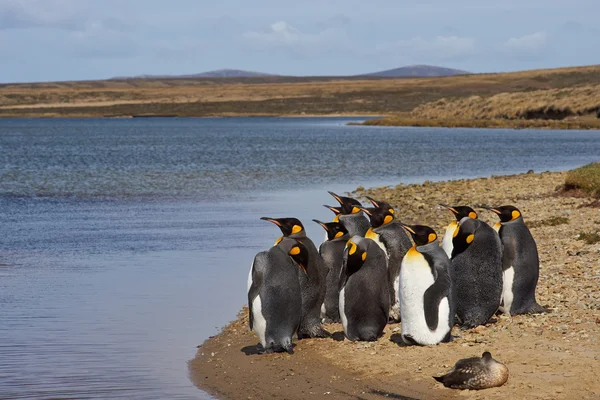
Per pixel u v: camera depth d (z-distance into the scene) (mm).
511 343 9836
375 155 62500
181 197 34000
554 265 14977
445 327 9977
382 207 11680
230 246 20703
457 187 33781
